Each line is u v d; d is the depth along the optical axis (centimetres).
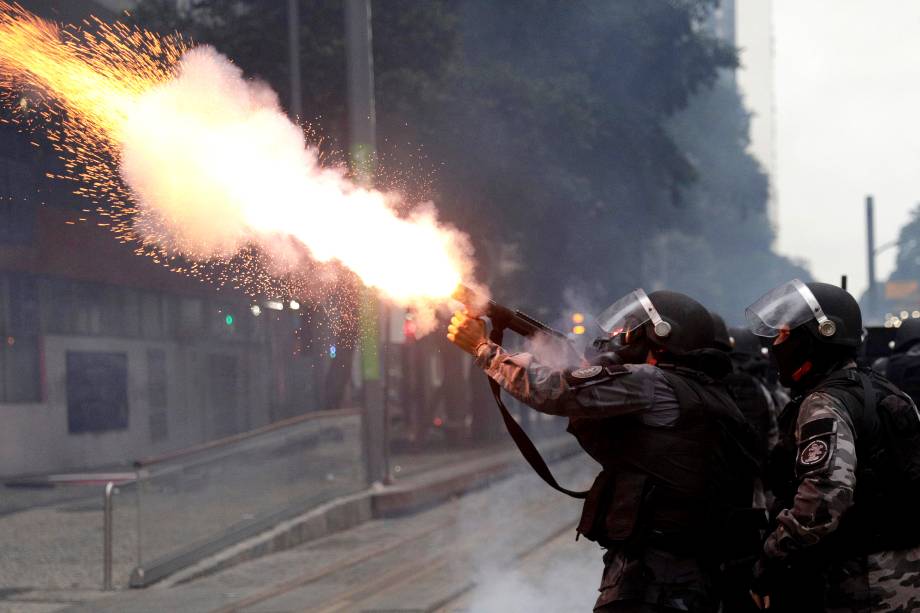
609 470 377
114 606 927
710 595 370
